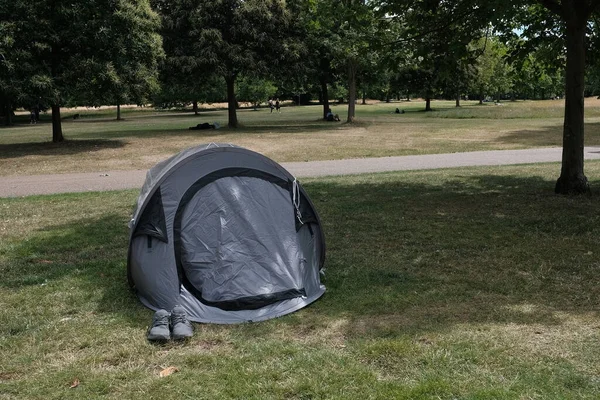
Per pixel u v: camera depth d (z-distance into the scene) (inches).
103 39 793.6
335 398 145.6
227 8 1126.4
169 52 1128.2
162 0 1133.7
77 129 1402.6
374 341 177.5
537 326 187.0
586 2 388.8
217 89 2374.5
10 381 157.9
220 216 221.1
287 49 1118.4
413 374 157.2
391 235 314.3
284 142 893.2
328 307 209.6
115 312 209.6
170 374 160.2
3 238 327.9
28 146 872.9
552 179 496.4
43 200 451.2
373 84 1488.7
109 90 832.3
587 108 1628.9
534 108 1672.0
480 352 168.1
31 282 244.8
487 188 458.6
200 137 1002.7
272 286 210.8
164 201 224.8
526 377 153.4
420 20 441.4
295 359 167.2
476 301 212.4
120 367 165.9
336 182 512.7
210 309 203.6
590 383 149.5
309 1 616.1
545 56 477.4
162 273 213.5
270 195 231.9
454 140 903.1
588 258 262.5
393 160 684.7
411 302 212.4
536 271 245.6
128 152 794.8
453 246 288.7
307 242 235.5
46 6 767.7
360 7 434.6
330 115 1501.0
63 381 157.1
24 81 754.8
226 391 150.6
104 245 308.0
